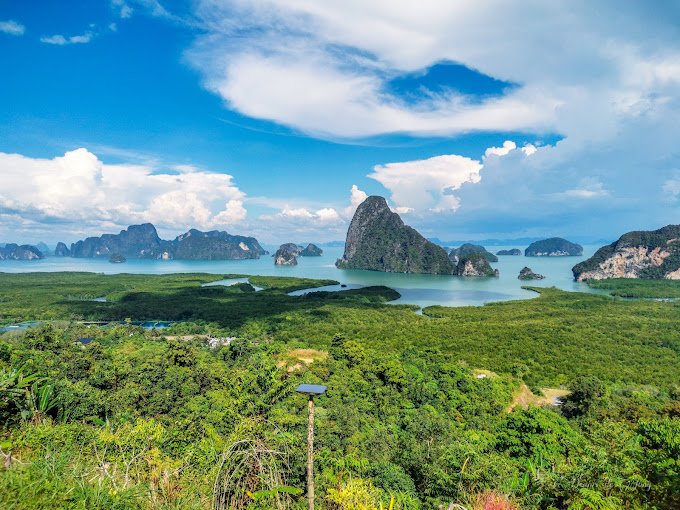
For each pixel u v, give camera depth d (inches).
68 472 300.8
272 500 346.6
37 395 468.4
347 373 1717.5
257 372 1365.7
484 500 469.7
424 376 1760.6
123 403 995.9
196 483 355.6
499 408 1558.8
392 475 653.9
